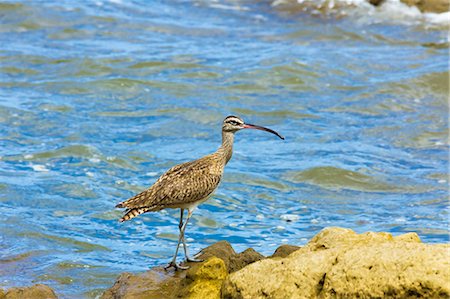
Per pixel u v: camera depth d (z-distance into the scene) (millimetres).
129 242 14445
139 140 18984
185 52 24438
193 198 12086
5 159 17641
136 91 21688
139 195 11914
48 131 19141
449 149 18906
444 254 9266
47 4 27547
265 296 9961
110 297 11523
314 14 27656
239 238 14719
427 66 23547
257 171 17672
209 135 19453
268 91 22078
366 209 16047
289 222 15453
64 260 13469
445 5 27422
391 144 19172
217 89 22047
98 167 17469
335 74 23109
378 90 22062
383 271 9352
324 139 19406
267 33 26297
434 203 16250
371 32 26344
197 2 28812
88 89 21641
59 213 15430
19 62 23141
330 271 9672
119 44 24875
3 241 14117
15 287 11719
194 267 11062
